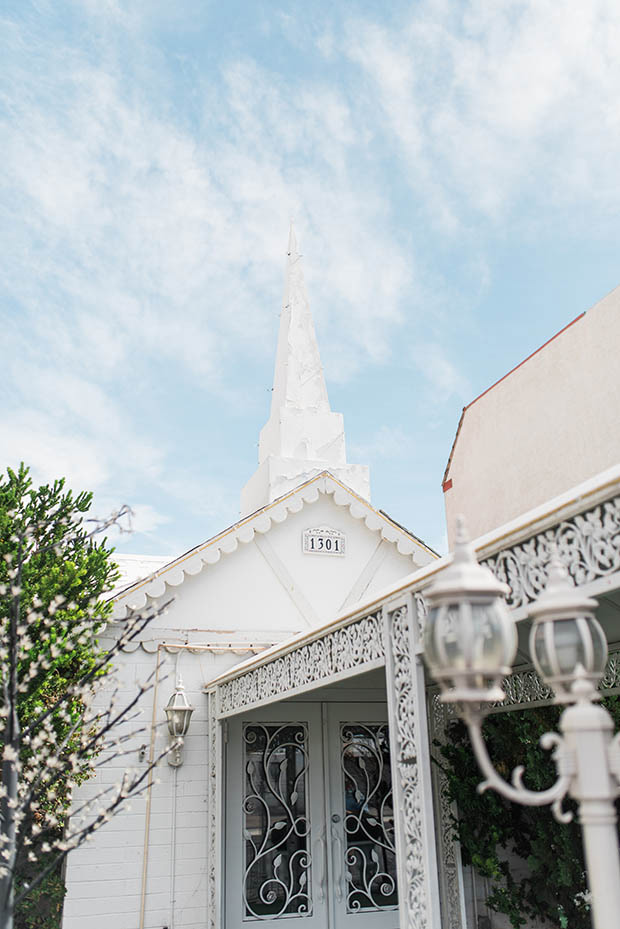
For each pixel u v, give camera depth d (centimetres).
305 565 1030
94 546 775
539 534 314
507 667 177
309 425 1230
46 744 661
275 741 888
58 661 679
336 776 892
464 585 177
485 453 991
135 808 824
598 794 178
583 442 818
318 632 530
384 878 876
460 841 606
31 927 725
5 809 486
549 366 896
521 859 641
